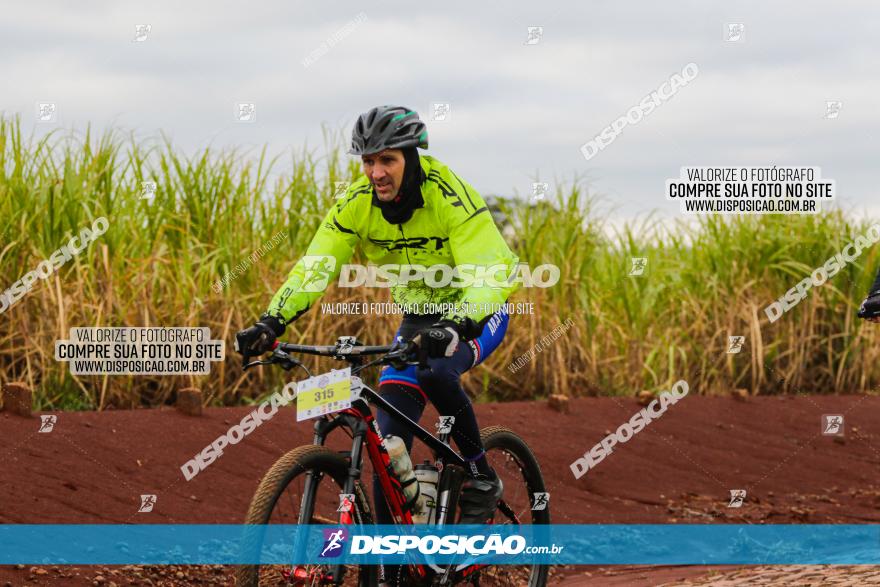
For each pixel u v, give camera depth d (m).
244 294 11.77
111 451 8.73
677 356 15.02
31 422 8.88
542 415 12.50
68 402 10.23
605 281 15.02
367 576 5.57
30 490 7.57
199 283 11.45
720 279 15.80
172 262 11.45
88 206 11.36
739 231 15.98
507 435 6.73
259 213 12.59
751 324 15.40
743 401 14.57
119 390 10.55
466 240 5.77
